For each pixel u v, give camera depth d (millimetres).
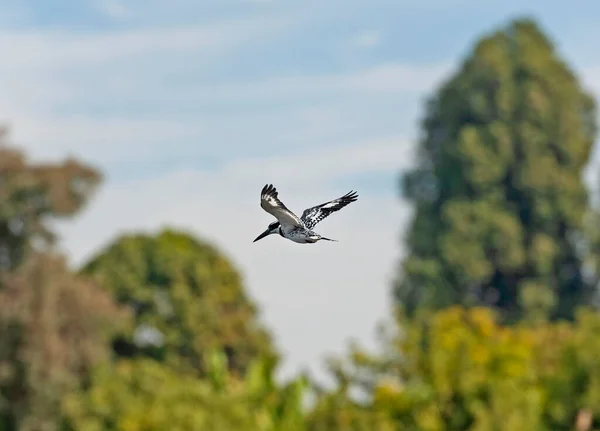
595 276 106750
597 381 49062
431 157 107938
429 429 46781
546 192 104750
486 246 103562
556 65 106812
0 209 65688
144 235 84812
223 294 84438
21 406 60125
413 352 49938
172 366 81625
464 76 107062
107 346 65500
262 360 51188
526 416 47031
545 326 58406
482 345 49375
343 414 47844
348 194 26062
